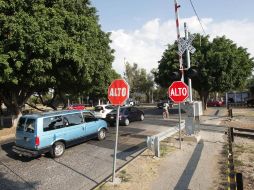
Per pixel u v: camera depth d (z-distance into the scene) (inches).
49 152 445.1
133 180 306.8
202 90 1336.1
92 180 321.4
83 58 672.4
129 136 614.5
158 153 401.4
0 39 623.2
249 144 489.7
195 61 1200.8
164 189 279.1
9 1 606.5
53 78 690.8
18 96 836.0
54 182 321.1
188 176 315.6
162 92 3754.9
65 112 470.9
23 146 427.2
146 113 1304.1
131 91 3491.6
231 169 283.6
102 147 497.0
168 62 1256.8
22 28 577.3
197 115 534.9
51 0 697.6
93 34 775.1
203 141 516.1
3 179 338.6
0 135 702.5
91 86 983.6
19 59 592.1
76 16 699.4
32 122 419.8
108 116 817.5
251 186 285.1
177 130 584.7
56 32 619.2
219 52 1185.4
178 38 498.6
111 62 1004.6
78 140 486.9
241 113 1131.9
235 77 1236.5
